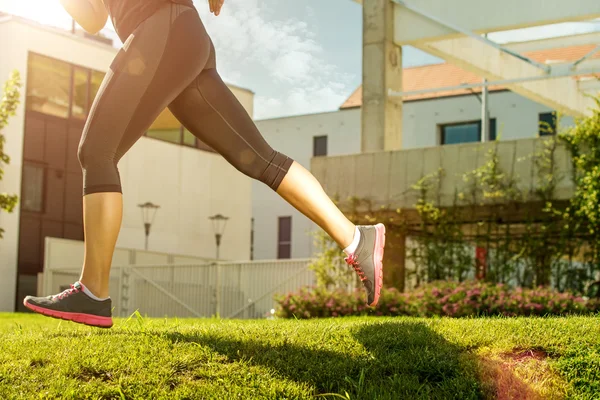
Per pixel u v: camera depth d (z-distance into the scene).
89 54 22.72
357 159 11.98
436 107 30.00
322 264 11.95
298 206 3.42
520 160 10.79
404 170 11.62
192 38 3.31
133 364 3.07
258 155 3.39
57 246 19.45
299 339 3.59
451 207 11.26
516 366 3.24
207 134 3.42
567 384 3.13
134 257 19.11
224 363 3.19
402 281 11.63
